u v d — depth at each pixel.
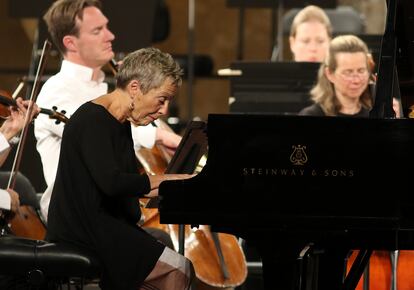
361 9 27.28
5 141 12.20
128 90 11.27
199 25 28.66
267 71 17.58
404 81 11.51
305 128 10.11
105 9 19.70
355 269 11.59
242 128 10.12
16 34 26.73
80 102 14.47
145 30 19.70
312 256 10.78
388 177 10.11
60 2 14.63
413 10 11.21
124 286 11.09
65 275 11.09
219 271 14.09
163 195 10.20
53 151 14.17
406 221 10.12
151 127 14.50
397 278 13.47
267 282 10.41
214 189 10.17
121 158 11.27
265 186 10.17
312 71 17.55
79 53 14.59
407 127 10.07
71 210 11.23
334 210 10.16
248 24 28.50
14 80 26.38
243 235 10.37
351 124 10.09
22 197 14.60
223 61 28.62
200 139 11.26
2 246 11.09
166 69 11.18
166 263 11.24
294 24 19.39
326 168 10.13
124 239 11.12
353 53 16.45
